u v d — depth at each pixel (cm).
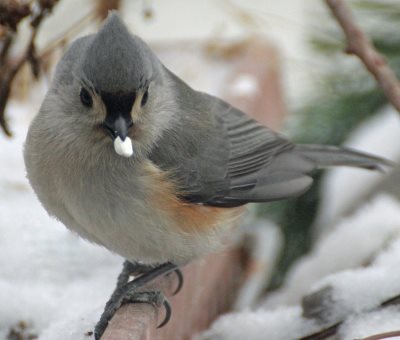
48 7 776
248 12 993
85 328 674
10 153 936
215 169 752
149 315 649
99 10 849
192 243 714
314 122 894
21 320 732
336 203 973
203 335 768
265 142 804
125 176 679
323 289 700
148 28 1188
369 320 668
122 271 765
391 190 983
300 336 705
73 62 667
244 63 1026
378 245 848
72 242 830
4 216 852
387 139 978
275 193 773
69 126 668
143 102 669
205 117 765
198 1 1230
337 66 891
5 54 810
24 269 790
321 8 927
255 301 895
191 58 1045
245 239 927
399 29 865
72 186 678
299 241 904
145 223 685
